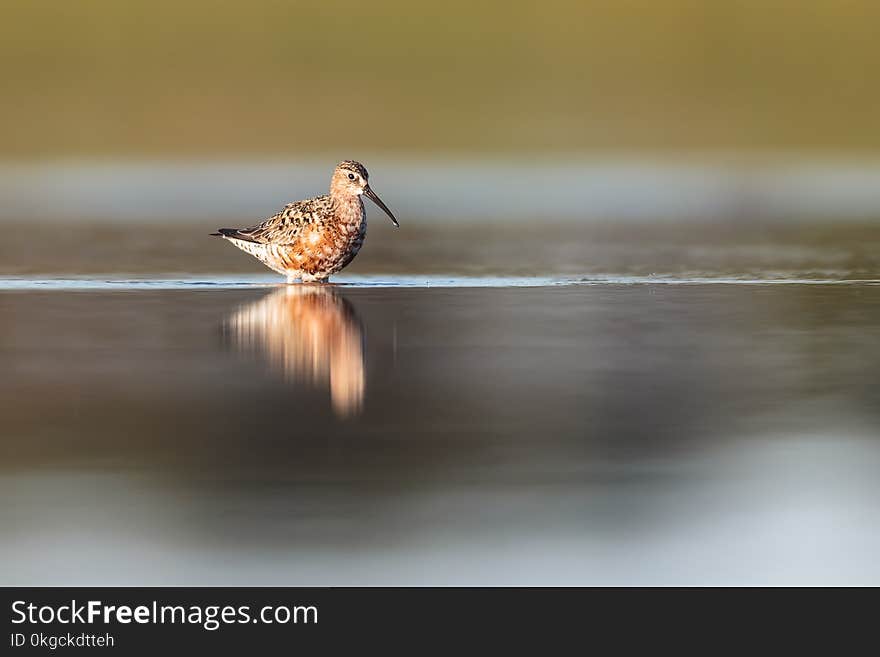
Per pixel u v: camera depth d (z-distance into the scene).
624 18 44.25
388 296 19.62
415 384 14.54
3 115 39.16
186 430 12.93
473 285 20.70
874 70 42.59
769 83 42.41
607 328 17.30
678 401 13.93
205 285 20.66
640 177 34.84
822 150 38.62
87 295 19.62
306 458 12.18
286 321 17.67
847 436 12.84
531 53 43.28
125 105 39.97
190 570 10.10
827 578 10.09
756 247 24.48
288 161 37.44
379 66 42.56
